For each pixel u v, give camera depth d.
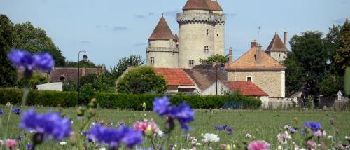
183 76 181.12
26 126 5.86
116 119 54.28
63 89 159.38
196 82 184.00
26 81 7.72
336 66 178.62
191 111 7.99
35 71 7.76
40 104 119.31
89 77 171.62
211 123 58.81
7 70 135.50
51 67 7.77
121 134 6.18
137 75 146.25
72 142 10.59
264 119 78.56
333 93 193.88
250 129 46.47
